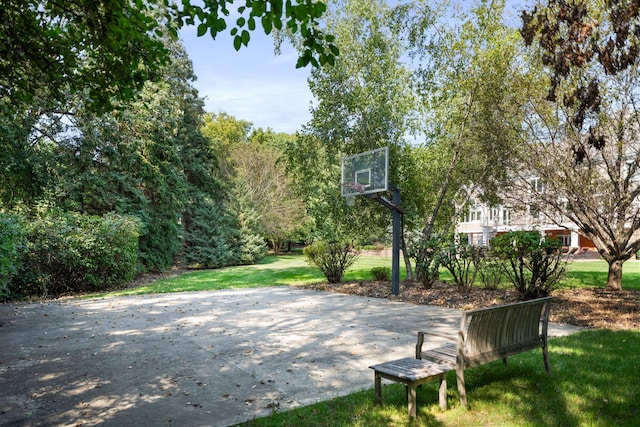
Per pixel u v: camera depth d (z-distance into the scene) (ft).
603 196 35.96
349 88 48.47
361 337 23.88
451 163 46.03
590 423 12.10
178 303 37.93
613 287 40.65
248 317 30.55
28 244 43.04
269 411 13.51
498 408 13.14
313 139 50.93
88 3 16.94
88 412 13.69
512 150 36.70
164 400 14.64
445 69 44.80
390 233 55.31
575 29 21.42
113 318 30.55
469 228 129.39
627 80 32.37
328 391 15.29
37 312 33.47
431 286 44.45
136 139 63.82
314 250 53.67
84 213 57.31
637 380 15.43
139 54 19.72
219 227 96.17
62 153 58.13
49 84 21.89
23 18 18.54
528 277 38.60
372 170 44.04
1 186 55.62
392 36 48.16
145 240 72.54
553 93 23.03
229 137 161.89
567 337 22.26
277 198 128.06
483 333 14.21
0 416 13.46
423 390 14.79
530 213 40.34
